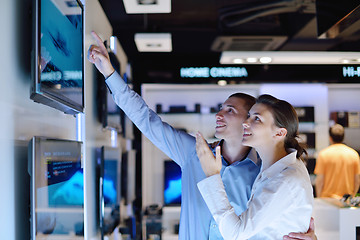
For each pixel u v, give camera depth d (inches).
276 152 70.5
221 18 197.2
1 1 57.7
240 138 85.4
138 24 203.8
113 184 131.8
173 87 246.7
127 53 238.8
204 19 199.2
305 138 237.6
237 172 84.9
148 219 210.8
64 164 74.1
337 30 125.8
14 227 61.8
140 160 240.1
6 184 58.6
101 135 139.4
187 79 241.0
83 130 107.2
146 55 241.1
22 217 65.4
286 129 69.4
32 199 58.5
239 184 84.5
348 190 212.2
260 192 64.8
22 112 65.4
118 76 85.0
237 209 84.4
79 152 86.7
